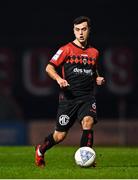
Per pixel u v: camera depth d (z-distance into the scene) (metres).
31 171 22.66
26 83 70.88
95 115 23.78
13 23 71.56
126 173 21.97
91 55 24.12
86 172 22.12
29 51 71.19
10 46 71.25
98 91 71.62
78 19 23.89
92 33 72.38
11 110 69.19
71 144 64.00
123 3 72.56
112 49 71.94
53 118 70.62
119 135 65.06
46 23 71.62
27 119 70.50
